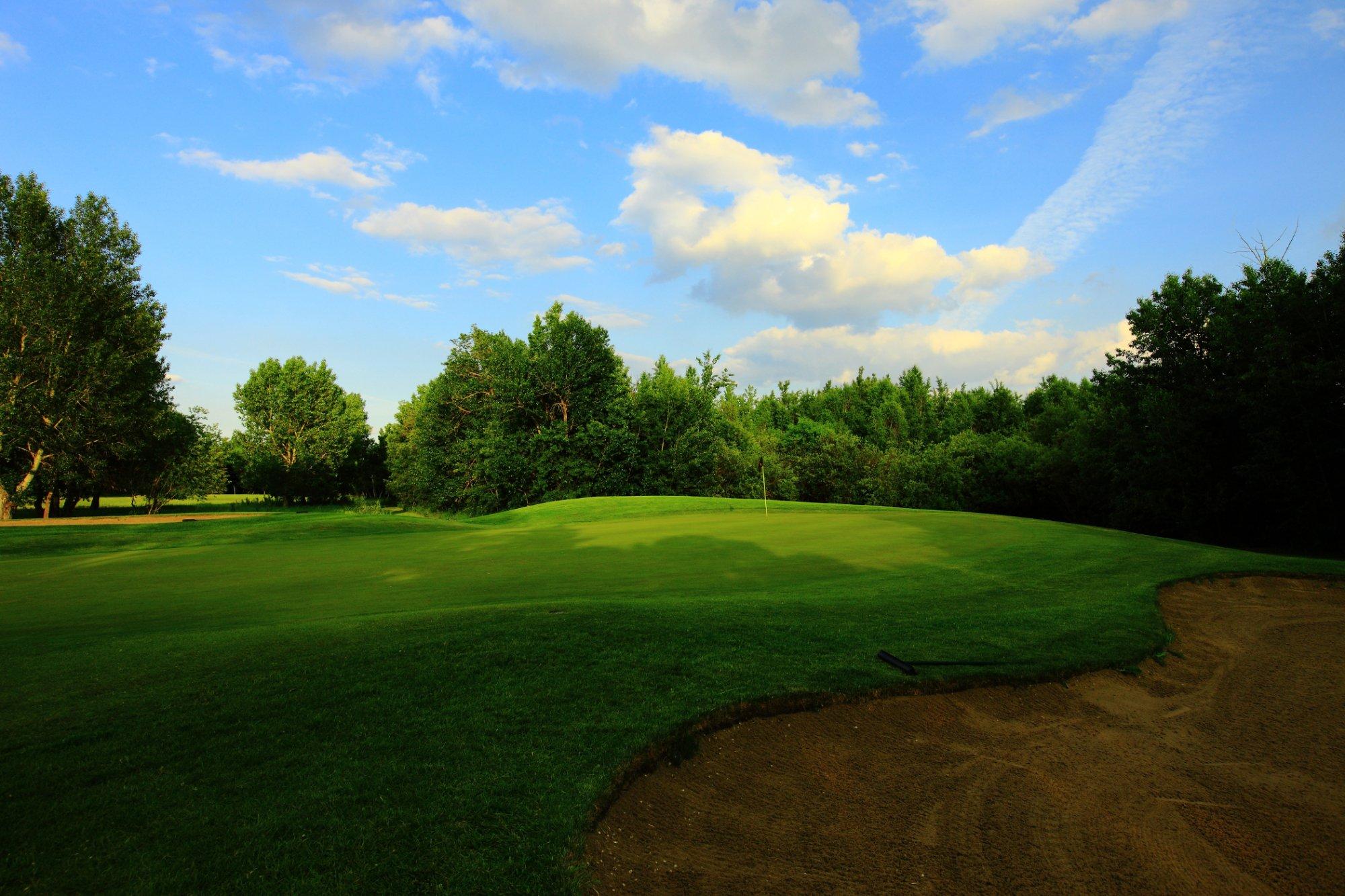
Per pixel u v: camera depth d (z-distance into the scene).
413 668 7.00
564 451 53.44
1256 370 31.12
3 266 38.62
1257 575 13.76
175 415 56.84
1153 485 38.41
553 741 5.71
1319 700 8.28
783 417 102.44
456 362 57.69
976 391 101.12
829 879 4.63
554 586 12.48
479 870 4.14
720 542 18.53
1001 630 9.52
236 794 4.75
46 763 5.07
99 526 29.28
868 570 14.01
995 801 5.77
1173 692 8.43
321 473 83.44
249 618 10.12
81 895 3.69
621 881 4.37
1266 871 4.98
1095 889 4.68
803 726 6.66
